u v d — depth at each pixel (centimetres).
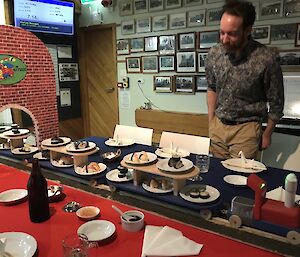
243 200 114
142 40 449
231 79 202
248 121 207
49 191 135
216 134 219
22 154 195
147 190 137
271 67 193
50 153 183
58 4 437
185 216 122
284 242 100
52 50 470
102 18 484
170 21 418
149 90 460
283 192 129
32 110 214
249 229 109
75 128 532
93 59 517
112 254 94
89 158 195
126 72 479
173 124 421
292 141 216
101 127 537
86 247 94
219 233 108
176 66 426
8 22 405
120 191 148
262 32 354
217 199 126
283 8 337
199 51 402
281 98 200
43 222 115
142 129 263
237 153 208
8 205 129
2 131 224
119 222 114
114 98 506
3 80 196
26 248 98
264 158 226
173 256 92
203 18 391
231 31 173
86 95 534
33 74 213
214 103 225
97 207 126
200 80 409
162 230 104
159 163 143
